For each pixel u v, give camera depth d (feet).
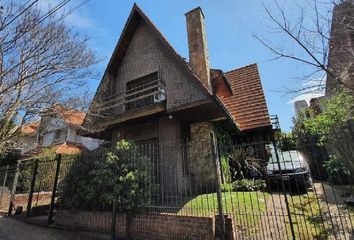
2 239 23.11
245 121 44.21
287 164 30.27
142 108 35.65
